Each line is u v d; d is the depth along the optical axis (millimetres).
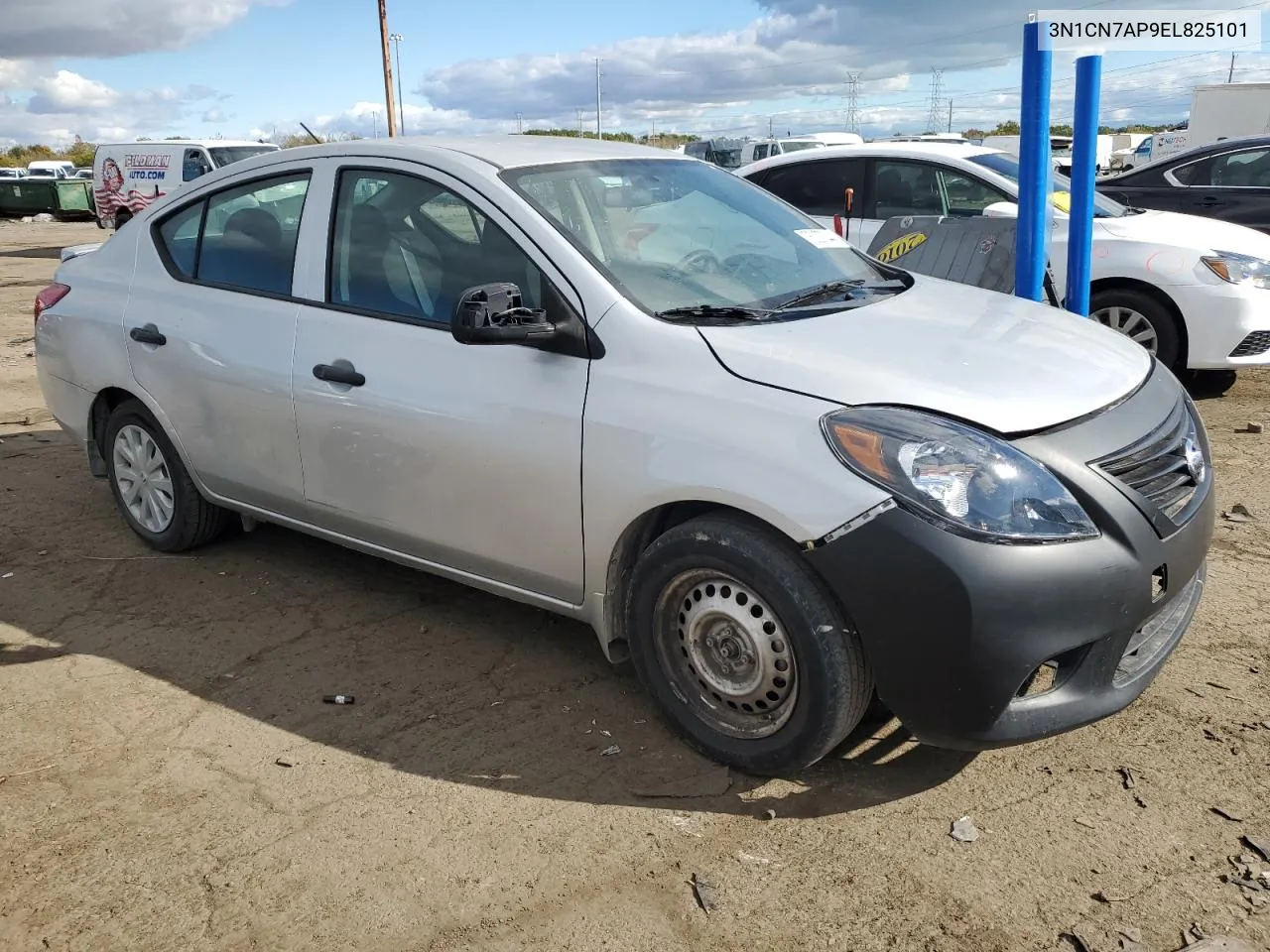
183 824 2898
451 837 2816
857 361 2914
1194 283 6512
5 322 11695
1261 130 21203
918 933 2430
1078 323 3566
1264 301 6496
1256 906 2461
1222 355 6543
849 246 4160
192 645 3941
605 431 3033
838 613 2732
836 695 2771
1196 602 3160
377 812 2930
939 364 2938
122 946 2471
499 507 3340
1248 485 5305
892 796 2930
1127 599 2666
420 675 3680
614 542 3102
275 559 4734
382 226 3713
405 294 3611
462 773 3102
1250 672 3482
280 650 3889
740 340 3010
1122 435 2816
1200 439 3156
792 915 2500
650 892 2592
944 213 7488
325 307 3807
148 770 3158
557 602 3375
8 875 2715
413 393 3467
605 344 3104
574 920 2510
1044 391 2863
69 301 4797
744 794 2963
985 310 3535
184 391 4262
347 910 2561
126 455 4777
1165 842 2695
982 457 2627
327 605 4258
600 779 3049
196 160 19688
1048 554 2578
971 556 2551
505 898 2588
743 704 2996
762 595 2832
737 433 2812
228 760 3201
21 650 3928
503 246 3377
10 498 5637
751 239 3789
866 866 2656
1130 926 2420
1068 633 2605
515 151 3748
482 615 4141
